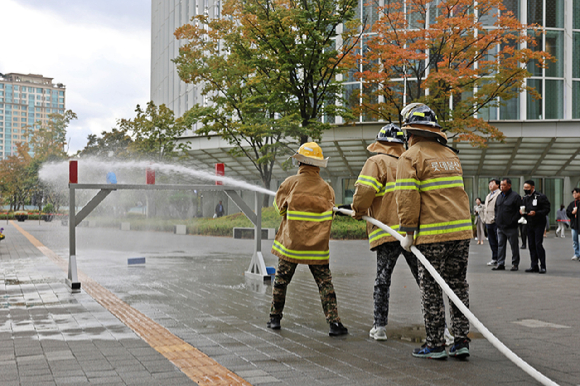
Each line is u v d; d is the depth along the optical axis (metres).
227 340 4.70
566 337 4.88
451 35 18.66
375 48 19.22
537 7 28.81
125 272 10.05
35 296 7.09
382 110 20.59
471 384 3.49
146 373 3.69
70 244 8.05
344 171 33.88
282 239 5.24
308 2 19.59
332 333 4.91
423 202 4.07
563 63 28.97
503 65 18.78
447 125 19.78
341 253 15.02
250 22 19.25
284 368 3.84
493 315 5.96
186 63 23.09
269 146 22.59
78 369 3.78
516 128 27.41
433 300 4.10
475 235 23.69
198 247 17.25
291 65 19.25
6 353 4.21
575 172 32.62
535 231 10.52
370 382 3.52
